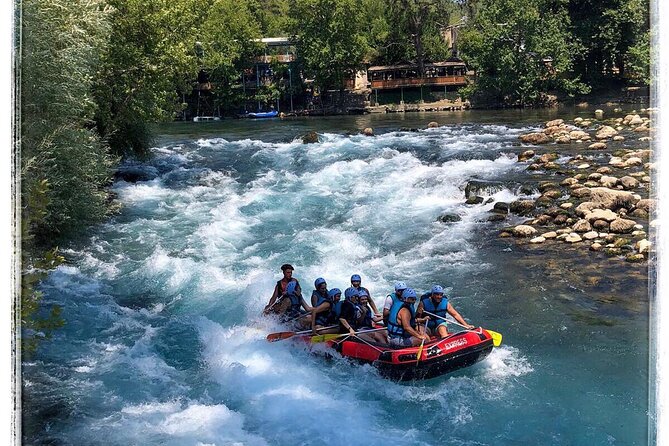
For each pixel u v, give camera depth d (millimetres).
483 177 22375
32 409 9375
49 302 13883
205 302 14102
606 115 39219
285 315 12453
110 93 23188
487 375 10477
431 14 66875
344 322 11500
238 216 20953
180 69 24922
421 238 17719
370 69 65688
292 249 17359
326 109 62500
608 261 14727
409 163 25969
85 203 16922
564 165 23125
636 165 21734
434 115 50844
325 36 61781
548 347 11234
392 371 10422
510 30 52094
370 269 15617
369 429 9000
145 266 16391
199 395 10094
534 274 14422
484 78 55031
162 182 25797
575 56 51500
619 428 8812
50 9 15477
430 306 11094
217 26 62500
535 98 52344
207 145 34219
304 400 9852
